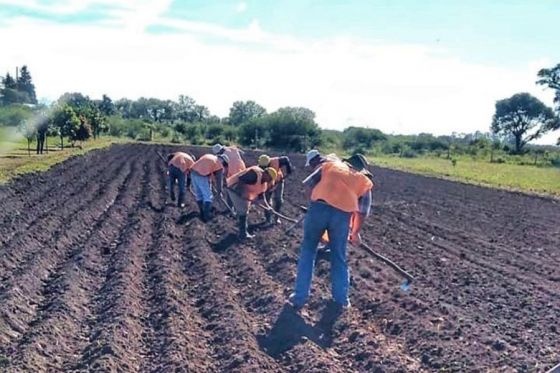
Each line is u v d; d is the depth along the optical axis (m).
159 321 9.44
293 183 30.94
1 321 8.90
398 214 21.81
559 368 5.48
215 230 16.75
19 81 91.81
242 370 7.53
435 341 8.57
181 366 7.62
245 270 12.37
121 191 24.73
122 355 8.02
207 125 76.75
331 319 9.48
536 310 10.45
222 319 9.39
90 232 16.22
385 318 9.61
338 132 74.31
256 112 98.31
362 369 7.84
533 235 18.62
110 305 10.01
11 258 12.41
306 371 7.52
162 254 13.53
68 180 27.06
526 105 98.56
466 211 23.75
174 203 21.14
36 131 41.59
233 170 18.23
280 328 9.03
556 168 53.91
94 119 60.78
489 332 9.06
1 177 25.06
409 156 65.88
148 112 116.00
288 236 15.48
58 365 7.88
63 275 11.59
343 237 9.89
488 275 12.81
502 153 71.81
